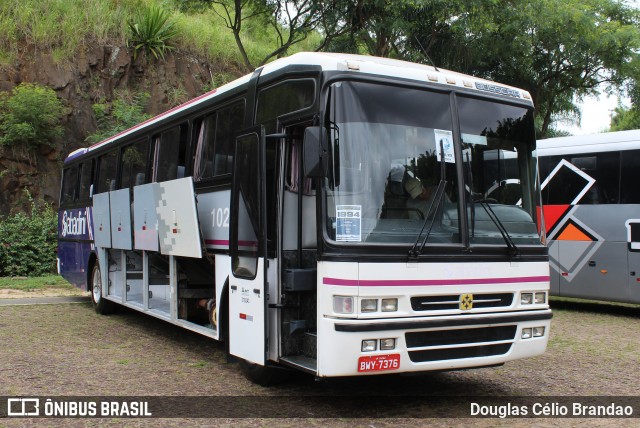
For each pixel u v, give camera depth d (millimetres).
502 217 5941
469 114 6008
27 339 8906
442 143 5734
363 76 5531
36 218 17828
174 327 10250
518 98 6402
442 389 6527
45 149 18703
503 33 17625
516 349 5828
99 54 20391
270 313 5969
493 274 5723
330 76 5422
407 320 5207
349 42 18203
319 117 5344
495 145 6082
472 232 5691
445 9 15492
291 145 6062
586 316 12234
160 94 21141
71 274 13359
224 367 7375
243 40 25031
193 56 22672
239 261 6324
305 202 5980
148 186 8773
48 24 20125
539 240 6160
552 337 9711
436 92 5855
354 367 5020
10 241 17281
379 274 5160
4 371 6977
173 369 7238
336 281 5129
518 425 5371
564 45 19047
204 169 7707
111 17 21422
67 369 7137
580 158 12523
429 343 5363
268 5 18578
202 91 22141
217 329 7004
